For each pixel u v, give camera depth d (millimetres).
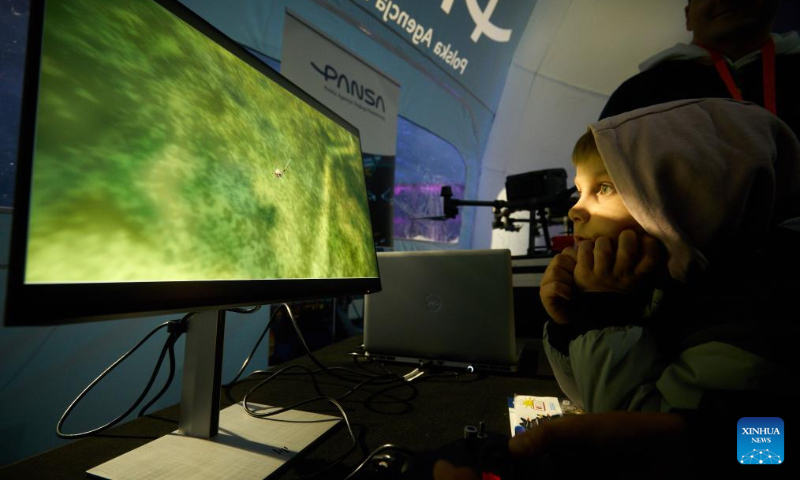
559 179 2082
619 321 480
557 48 4863
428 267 1062
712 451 298
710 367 344
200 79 463
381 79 2441
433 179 3984
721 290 395
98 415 1288
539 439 344
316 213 654
